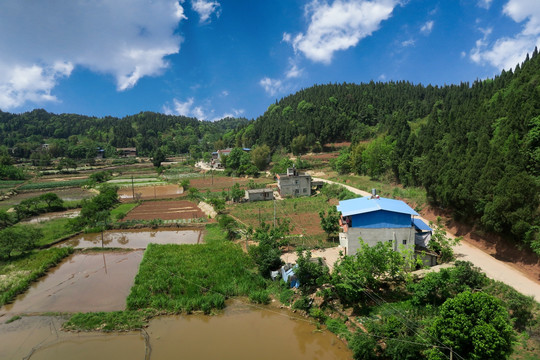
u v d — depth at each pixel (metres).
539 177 29.41
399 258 23.48
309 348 20.75
